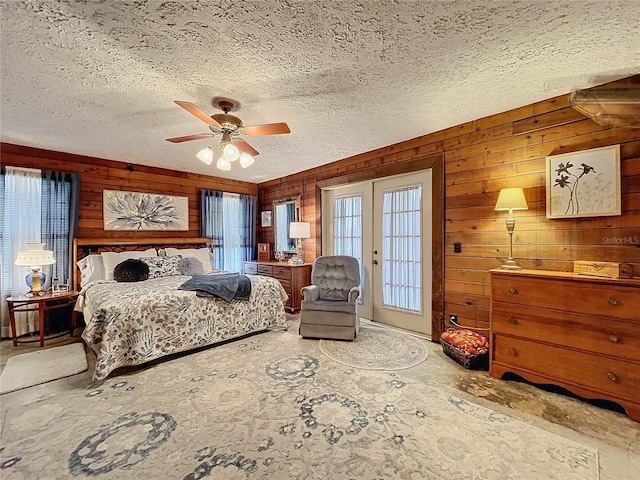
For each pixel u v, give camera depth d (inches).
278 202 217.8
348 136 132.3
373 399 82.9
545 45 69.6
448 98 96.7
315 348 121.8
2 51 69.9
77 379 95.6
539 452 62.6
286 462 59.9
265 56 73.0
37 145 139.9
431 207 131.6
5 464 59.3
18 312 135.9
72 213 150.1
